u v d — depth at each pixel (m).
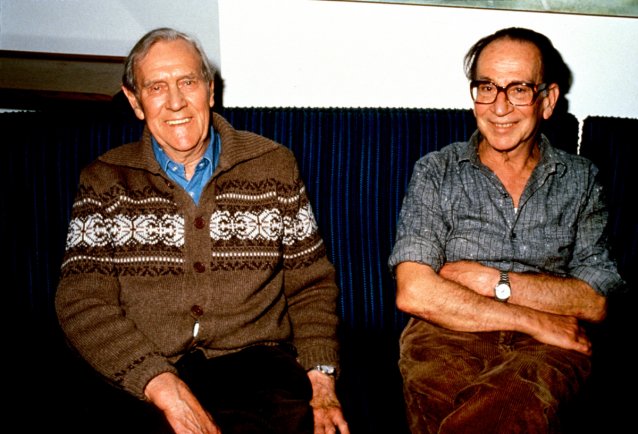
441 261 1.35
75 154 1.45
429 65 1.80
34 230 1.42
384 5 1.72
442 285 1.26
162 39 1.25
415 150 1.58
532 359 1.13
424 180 1.42
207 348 1.24
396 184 1.58
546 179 1.38
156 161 1.25
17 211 1.40
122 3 2.41
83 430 1.04
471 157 1.40
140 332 1.15
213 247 1.23
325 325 1.31
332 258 1.56
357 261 1.56
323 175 1.55
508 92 1.32
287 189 1.33
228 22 1.68
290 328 1.34
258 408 1.08
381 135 1.57
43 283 1.42
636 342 1.45
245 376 1.17
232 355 1.23
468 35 1.78
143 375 1.07
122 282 1.22
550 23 1.80
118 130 1.47
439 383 1.17
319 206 1.55
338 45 1.74
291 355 1.27
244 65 1.72
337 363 1.26
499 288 1.29
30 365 1.31
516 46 1.32
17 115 1.47
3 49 2.41
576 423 1.22
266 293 1.28
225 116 1.52
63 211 1.44
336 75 1.77
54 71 2.32
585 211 1.39
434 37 1.77
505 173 1.42
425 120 1.59
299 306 1.36
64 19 2.42
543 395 1.04
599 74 1.86
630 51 1.85
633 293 1.59
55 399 1.19
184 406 1.04
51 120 1.46
